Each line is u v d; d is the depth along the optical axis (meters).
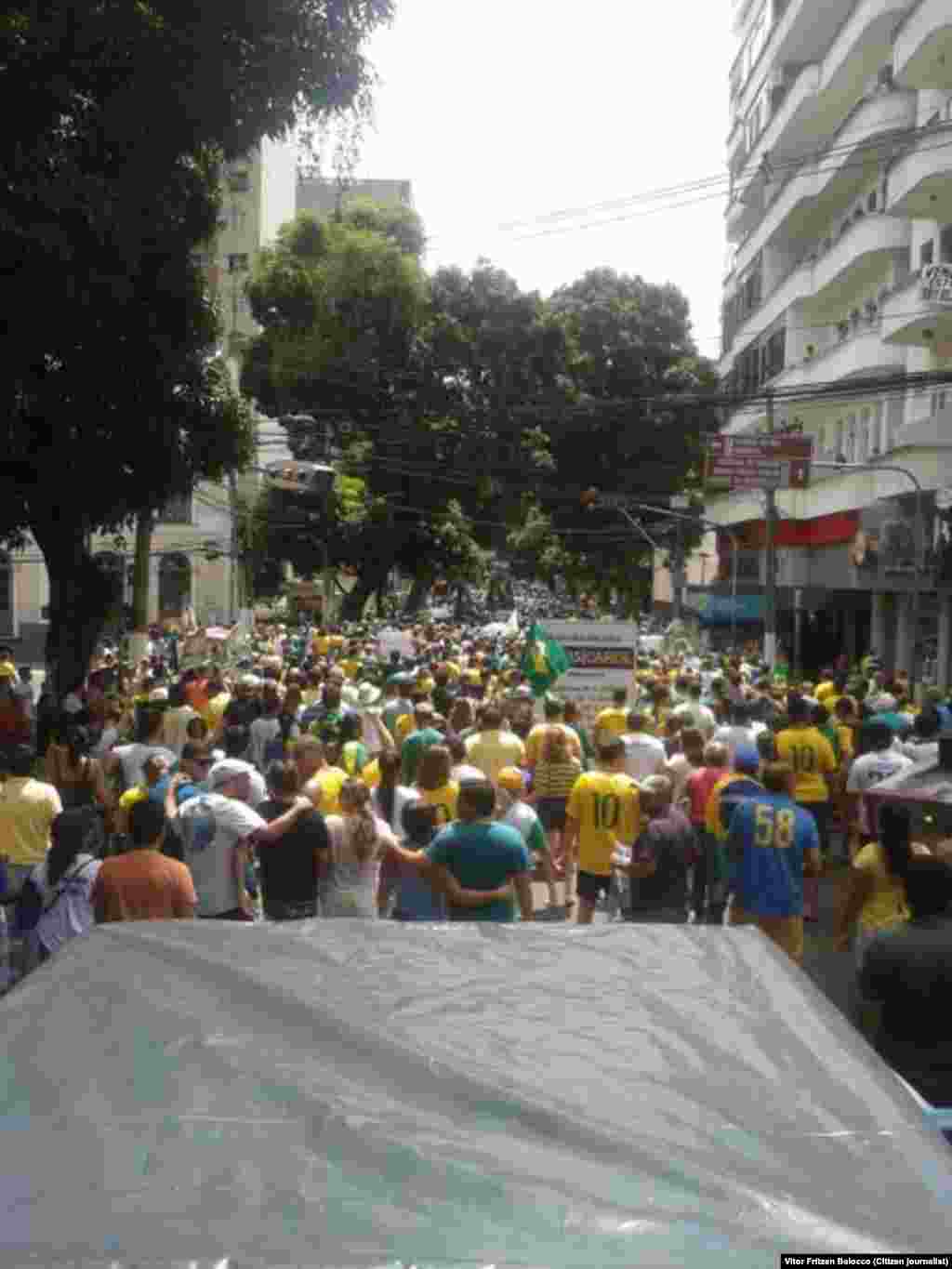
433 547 50.72
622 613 63.59
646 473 55.41
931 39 26.42
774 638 29.83
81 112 13.55
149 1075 2.68
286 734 13.91
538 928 3.98
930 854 6.91
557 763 13.20
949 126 25.94
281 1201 2.14
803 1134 2.54
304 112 14.61
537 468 49.47
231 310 54.84
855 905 8.11
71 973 3.38
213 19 13.66
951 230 28.88
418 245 47.12
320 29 14.18
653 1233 2.08
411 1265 1.94
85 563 18.86
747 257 52.53
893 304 29.83
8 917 9.66
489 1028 3.00
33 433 16.58
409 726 15.39
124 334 15.93
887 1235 2.15
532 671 19.36
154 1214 2.09
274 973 3.38
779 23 46.50
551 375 50.25
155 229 14.10
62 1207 2.12
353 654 25.55
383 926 3.96
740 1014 3.20
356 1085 2.64
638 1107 2.60
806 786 13.77
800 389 25.73
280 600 60.66
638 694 19.83
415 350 48.09
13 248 13.22
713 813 10.88
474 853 7.89
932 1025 5.90
